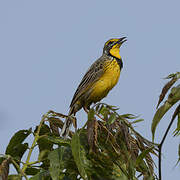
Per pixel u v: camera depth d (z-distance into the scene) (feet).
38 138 21.91
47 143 23.21
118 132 21.21
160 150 18.81
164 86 19.90
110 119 19.81
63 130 23.63
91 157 20.40
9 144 22.35
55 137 22.52
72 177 21.03
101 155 20.51
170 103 19.31
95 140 19.43
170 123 18.69
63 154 20.22
